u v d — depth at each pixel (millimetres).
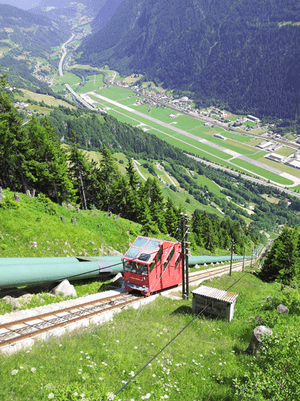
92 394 9164
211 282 36375
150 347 14188
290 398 8875
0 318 16188
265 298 26609
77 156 69750
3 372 9812
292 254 55469
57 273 22359
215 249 108062
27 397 8695
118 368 11375
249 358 13727
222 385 11625
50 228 30922
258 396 9227
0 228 26688
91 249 32562
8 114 54094
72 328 15273
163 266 25156
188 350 14742
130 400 9477
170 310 21312
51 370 10406
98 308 19344
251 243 176750
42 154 58594
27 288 21578
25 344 12906
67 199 64812
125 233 45594
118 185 77875
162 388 10680
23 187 61281
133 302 21266
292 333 10898
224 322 19297
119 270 29016
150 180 90625
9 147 55938
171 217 84562
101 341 13750
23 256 25094
